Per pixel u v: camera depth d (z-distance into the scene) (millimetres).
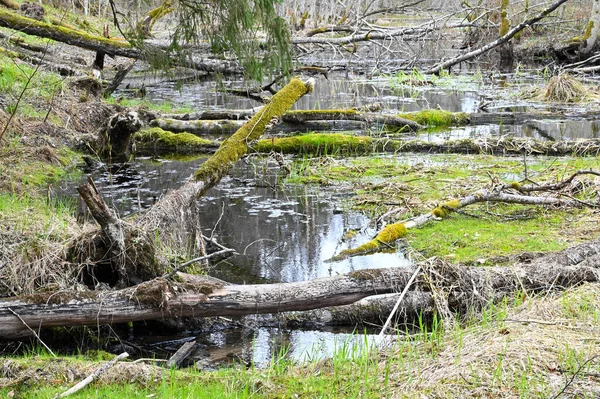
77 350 5559
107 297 5465
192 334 5957
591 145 12711
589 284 5910
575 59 27812
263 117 8656
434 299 5777
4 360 4746
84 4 24859
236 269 7531
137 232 5988
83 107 14188
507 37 22734
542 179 10516
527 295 5820
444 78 24141
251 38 9469
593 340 4680
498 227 8523
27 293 5668
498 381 4234
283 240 8500
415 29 21750
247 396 4391
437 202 9500
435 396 4188
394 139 13656
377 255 7902
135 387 4508
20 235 6457
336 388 4484
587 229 8250
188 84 22500
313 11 32156
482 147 13047
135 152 13641
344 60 28031
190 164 12680
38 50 18531
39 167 11148
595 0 26906
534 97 19812
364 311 6062
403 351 5008
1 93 12953
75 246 6043
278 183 11297
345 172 11734
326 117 15344
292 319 6133
